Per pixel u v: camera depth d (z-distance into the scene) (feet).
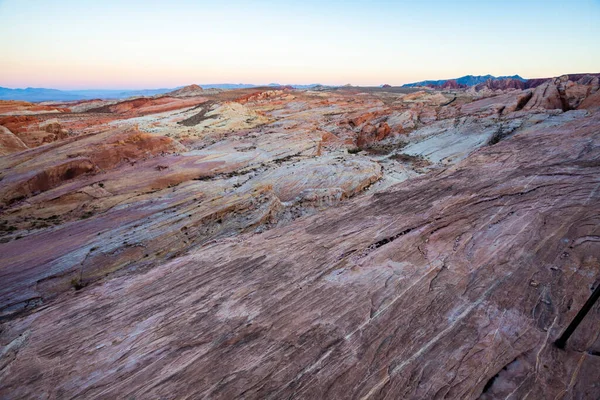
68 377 18.49
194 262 31.24
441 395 14.08
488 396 13.69
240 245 33.47
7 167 80.48
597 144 43.24
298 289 23.84
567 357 14.83
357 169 86.53
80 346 21.07
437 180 43.09
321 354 17.38
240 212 55.11
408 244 27.63
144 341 20.67
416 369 15.56
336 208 39.70
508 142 53.21
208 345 19.44
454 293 20.56
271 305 22.41
